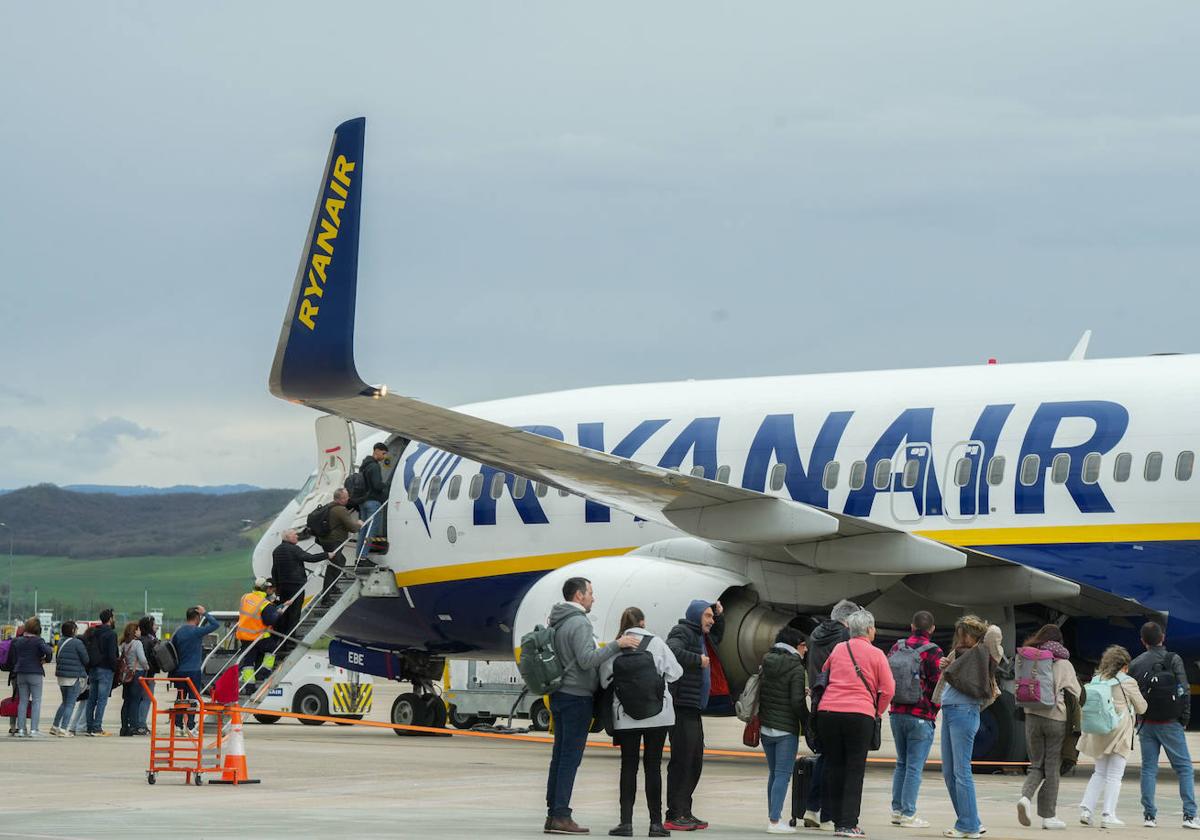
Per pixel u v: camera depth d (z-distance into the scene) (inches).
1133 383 1195.3
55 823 820.6
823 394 1325.0
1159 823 910.4
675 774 837.2
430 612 1523.1
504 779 1111.0
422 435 1104.8
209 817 855.7
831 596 1221.7
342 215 1023.0
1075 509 1183.6
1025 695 871.1
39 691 1520.7
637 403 1423.5
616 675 782.5
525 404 1498.5
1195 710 1253.1
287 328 1030.4
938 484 1236.5
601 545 1387.8
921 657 856.3
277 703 2075.5
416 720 1680.6
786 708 821.9
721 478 1334.9
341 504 1508.4
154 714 1064.2
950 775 847.1
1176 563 1151.0
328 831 786.8
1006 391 1240.8
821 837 810.8
